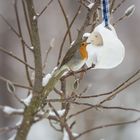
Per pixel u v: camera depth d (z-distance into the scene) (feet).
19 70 73.31
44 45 75.31
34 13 16.39
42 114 19.03
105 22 16.48
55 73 16.79
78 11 17.79
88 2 18.02
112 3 17.65
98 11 17.90
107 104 59.06
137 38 79.30
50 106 18.70
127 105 62.59
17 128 18.57
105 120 57.36
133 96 63.82
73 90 17.58
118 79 68.33
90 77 64.90
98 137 56.29
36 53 16.72
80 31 16.33
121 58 16.26
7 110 19.24
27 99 18.80
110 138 57.82
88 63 16.47
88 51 16.30
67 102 17.79
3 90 64.95
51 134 62.28
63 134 20.04
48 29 77.30
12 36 76.48
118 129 58.95
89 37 16.28
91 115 54.24
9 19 75.82
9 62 73.87
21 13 75.20
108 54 16.19
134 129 59.72
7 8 76.07
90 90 63.98
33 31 16.52
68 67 16.48
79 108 52.29
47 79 17.34
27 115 17.87
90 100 55.98
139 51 77.30
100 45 16.20
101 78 66.08
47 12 78.59
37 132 61.87
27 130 18.20
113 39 16.28
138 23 80.02
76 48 16.31
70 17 52.01
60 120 18.90
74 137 19.62
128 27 80.12
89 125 54.29
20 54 75.56
